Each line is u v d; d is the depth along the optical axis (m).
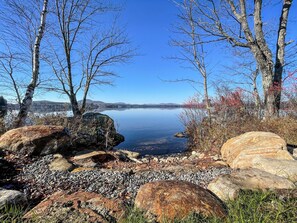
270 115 9.68
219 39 10.94
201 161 6.39
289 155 4.97
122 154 7.71
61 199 2.88
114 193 3.70
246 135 6.18
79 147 7.28
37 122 8.90
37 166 4.98
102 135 10.13
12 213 2.59
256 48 10.30
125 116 27.41
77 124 9.31
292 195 2.79
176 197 2.67
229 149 6.26
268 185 3.14
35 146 5.64
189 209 2.51
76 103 11.91
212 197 2.78
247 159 5.14
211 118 9.73
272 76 10.22
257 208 2.53
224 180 3.23
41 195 3.64
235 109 9.58
